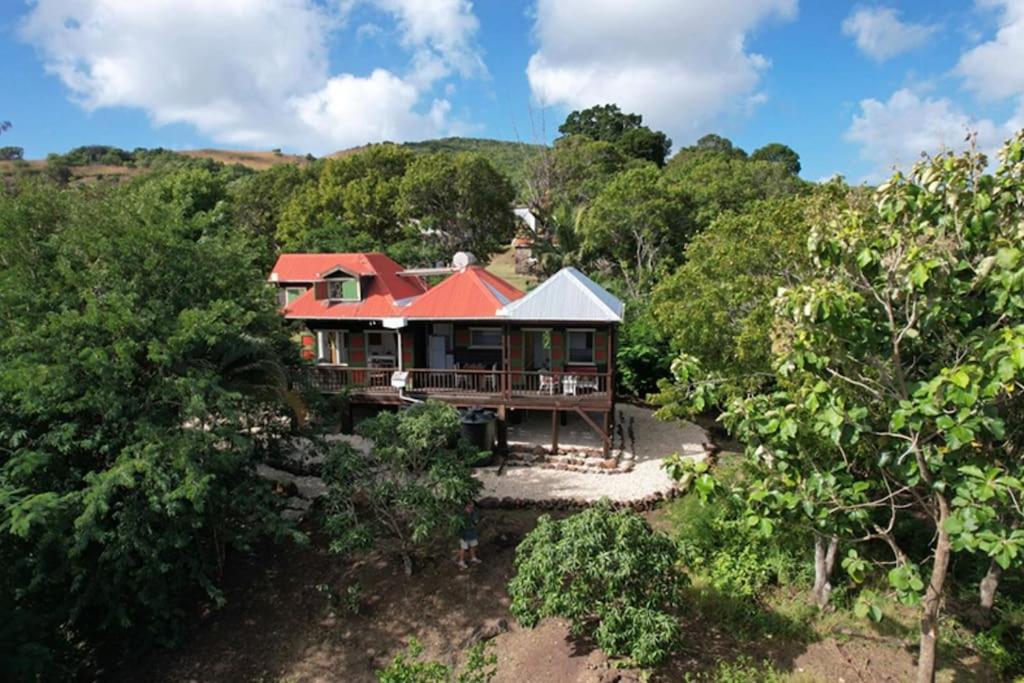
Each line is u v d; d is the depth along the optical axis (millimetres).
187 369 11875
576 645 11039
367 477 12953
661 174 58969
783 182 47625
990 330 6980
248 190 54031
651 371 25828
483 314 19547
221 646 12172
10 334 11164
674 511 15141
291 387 15078
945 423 6297
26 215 12844
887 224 7941
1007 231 7164
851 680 10078
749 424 8797
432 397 19797
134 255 12398
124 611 11398
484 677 10328
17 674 10383
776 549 13023
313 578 13523
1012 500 7230
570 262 36969
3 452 11523
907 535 13172
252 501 12258
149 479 10750
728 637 11172
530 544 10992
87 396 10781
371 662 11445
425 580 13086
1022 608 11570
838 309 6777
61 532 10328
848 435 7496
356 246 41438
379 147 53000
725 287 15547
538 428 21500
